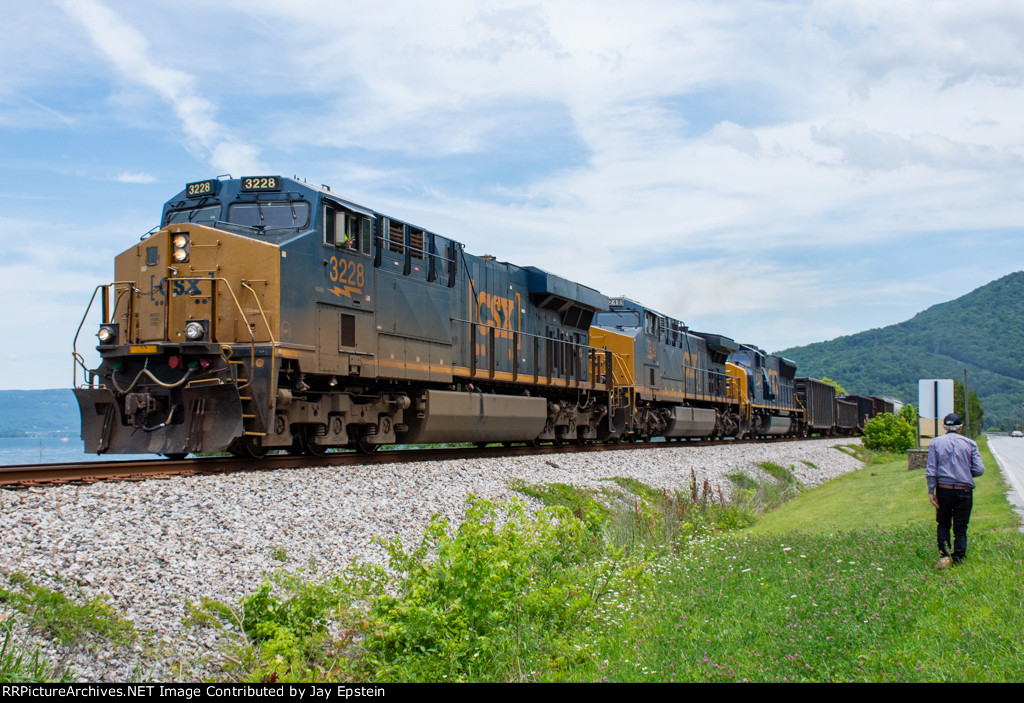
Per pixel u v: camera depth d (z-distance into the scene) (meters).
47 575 6.20
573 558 9.41
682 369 29.75
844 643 6.27
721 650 6.60
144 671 5.67
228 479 9.62
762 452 27.70
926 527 11.05
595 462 17.67
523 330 20.05
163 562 7.03
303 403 12.38
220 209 12.74
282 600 7.02
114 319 12.06
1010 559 8.12
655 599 8.44
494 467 14.14
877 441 40.22
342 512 9.51
